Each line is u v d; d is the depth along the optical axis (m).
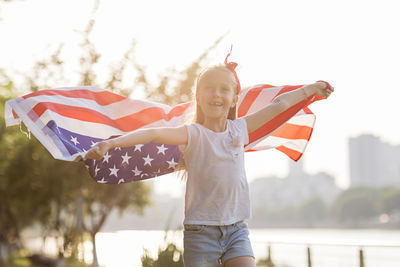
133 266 9.54
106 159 3.58
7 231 26.95
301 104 3.57
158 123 3.86
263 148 4.12
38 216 24.39
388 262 8.66
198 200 3.04
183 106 3.99
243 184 3.11
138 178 3.66
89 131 3.59
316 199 181.00
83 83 12.16
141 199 23.94
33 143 15.35
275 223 177.12
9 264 22.17
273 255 10.99
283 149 4.25
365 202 157.62
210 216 3.02
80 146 3.50
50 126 3.34
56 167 15.40
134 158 3.61
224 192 3.02
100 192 16.08
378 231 136.50
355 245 8.58
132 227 85.69
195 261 3.01
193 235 3.03
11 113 3.55
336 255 9.23
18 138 15.14
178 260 8.99
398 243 8.61
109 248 16.86
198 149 3.02
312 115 4.11
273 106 3.28
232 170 3.05
